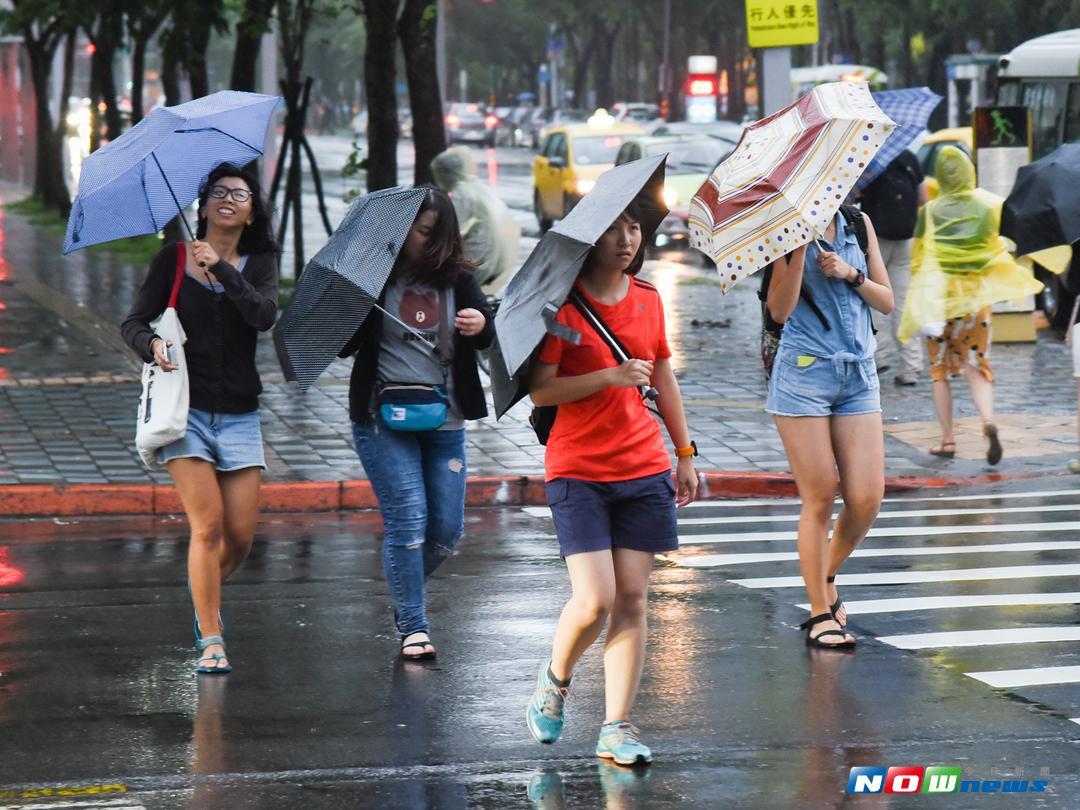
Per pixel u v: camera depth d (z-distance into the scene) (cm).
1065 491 3462
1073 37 7144
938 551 2852
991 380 3653
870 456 2189
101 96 11256
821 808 1588
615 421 1709
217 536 2094
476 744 1800
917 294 3622
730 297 6844
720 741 1803
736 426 4034
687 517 3250
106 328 5578
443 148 5956
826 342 2152
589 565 1703
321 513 3291
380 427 2106
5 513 3194
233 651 2202
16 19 7694
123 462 3491
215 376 2069
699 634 2278
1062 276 3438
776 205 1939
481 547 2920
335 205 12106
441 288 2095
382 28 5869
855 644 2211
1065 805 1584
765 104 4475
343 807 1597
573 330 1688
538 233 9988
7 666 2123
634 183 1644
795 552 2867
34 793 1633
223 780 1678
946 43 14900
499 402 1739
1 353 4988
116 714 1909
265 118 2238
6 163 15638
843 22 18250
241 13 6525
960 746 1773
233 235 2077
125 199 2112
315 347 2053
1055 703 1928
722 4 19600
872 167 2705
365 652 2195
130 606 2464
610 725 1742
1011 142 5725
